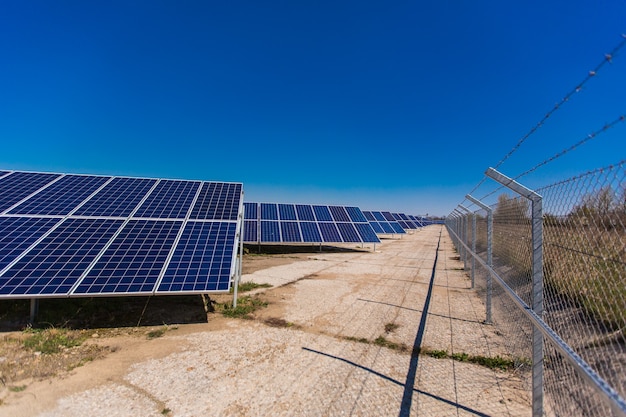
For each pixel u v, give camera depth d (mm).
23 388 4602
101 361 5473
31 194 9641
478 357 5805
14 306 7711
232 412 4168
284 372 5188
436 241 34688
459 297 10047
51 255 7219
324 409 4250
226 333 6777
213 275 7305
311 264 16453
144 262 7430
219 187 11898
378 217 35156
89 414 4074
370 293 10383
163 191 11086
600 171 2623
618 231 2545
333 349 6062
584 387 3324
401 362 5590
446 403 4406
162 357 5652
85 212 9094
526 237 5203
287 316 7922
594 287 3057
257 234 20109
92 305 7973
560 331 3842
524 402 4445
